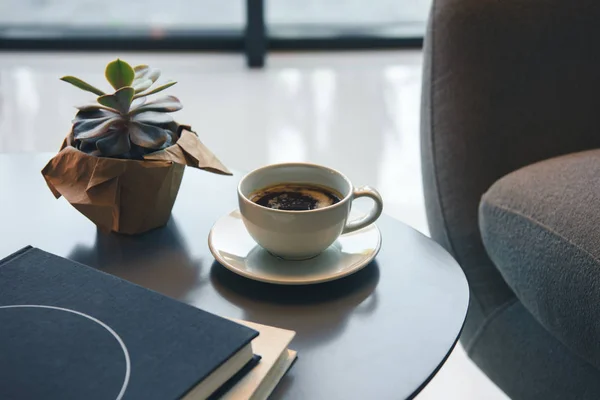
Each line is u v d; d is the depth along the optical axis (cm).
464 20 93
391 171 192
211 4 266
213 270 68
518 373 95
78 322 51
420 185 186
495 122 95
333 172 69
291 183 70
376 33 266
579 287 75
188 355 48
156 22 267
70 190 67
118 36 261
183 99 228
